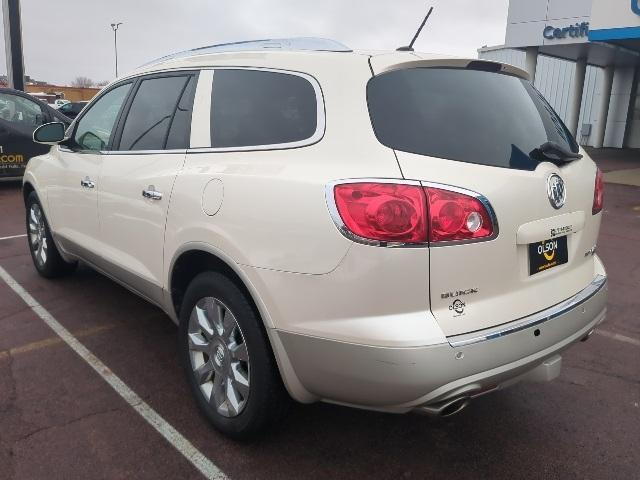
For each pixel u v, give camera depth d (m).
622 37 14.25
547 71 27.84
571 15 18.53
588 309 2.71
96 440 2.81
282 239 2.38
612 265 6.11
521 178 2.41
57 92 47.81
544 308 2.49
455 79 2.60
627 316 4.59
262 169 2.57
